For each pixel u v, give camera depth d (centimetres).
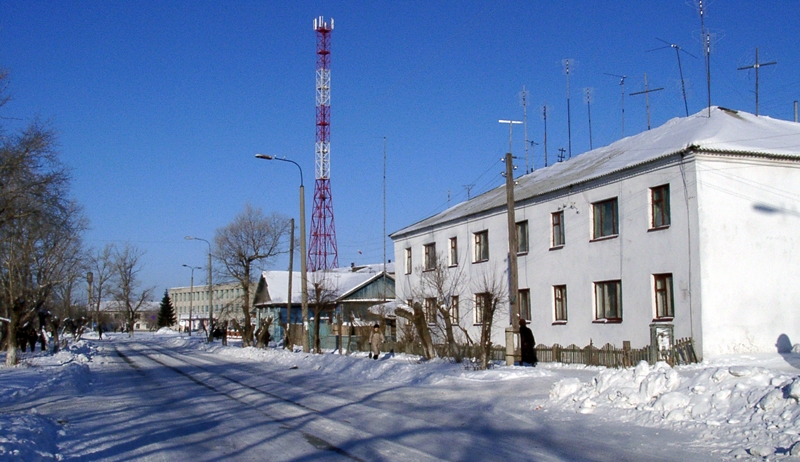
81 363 3131
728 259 2259
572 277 2858
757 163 2342
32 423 1090
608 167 2755
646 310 2442
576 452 912
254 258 6281
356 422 1216
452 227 3872
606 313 2675
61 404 1578
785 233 2356
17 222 2777
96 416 1356
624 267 2562
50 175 2598
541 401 1377
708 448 895
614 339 2598
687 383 1158
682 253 2295
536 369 1944
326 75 4972
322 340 4809
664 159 2373
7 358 2858
